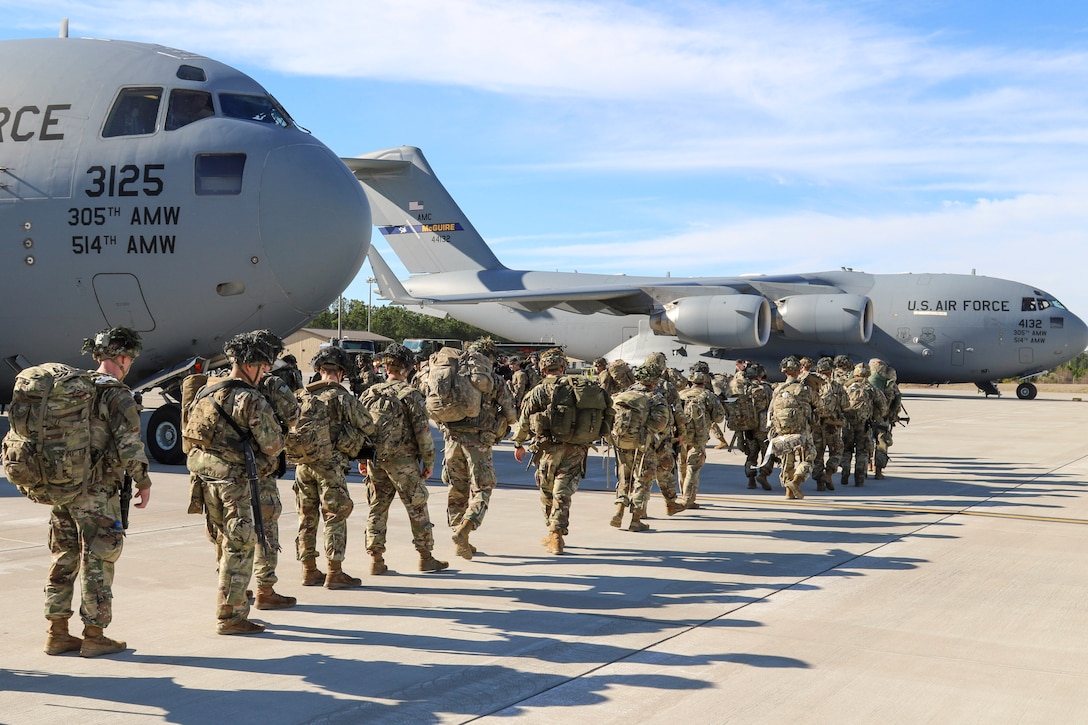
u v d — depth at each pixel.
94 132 12.58
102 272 12.52
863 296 30.17
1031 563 7.48
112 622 5.63
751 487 12.22
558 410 7.68
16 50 13.21
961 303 31.88
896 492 11.84
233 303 12.68
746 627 5.60
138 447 4.91
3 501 10.09
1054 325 31.34
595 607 6.09
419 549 7.12
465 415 7.41
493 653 5.08
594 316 36.84
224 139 12.50
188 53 13.38
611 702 4.34
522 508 10.34
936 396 41.41
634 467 8.94
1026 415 27.22
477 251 39.44
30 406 4.73
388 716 4.16
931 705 4.31
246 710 4.21
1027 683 4.62
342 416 6.46
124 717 4.12
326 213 12.70
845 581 6.83
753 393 11.84
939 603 6.18
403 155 40.50
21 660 4.92
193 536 8.29
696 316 28.52
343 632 5.49
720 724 4.07
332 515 6.55
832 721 4.11
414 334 93.94
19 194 12.51
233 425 5.38
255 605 6.05
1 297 12.70
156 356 13.12
